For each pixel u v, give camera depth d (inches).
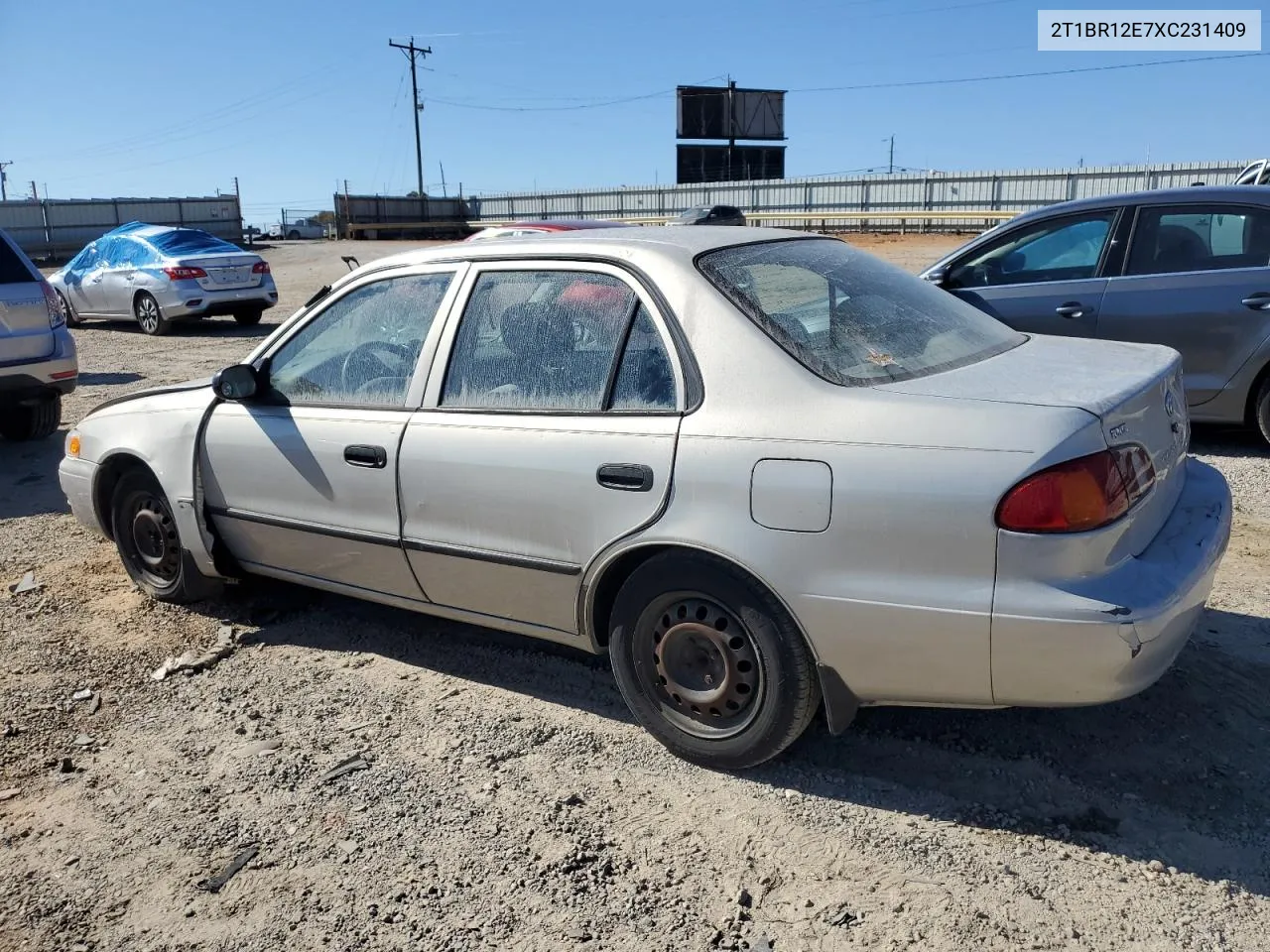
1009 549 104.3
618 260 132.8
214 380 159.9
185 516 174.7
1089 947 98.3
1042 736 134.0
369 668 163.0
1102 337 267.9
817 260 143.9
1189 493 129.8
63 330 310.2
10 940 106.1
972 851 112.7
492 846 117.4
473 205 2197.3
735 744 125.9
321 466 155.8
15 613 188.1
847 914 104.1
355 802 126.8
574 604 134.5
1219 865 108.7
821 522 112.7
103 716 150.5
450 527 142.9
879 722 139.5
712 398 121.3
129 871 116.2
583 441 129.3
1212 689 142.9
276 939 104.7
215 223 1819.6
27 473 294.0
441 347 146.3
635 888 109.6
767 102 2342.5
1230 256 255.0
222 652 169.2
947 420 108.9
